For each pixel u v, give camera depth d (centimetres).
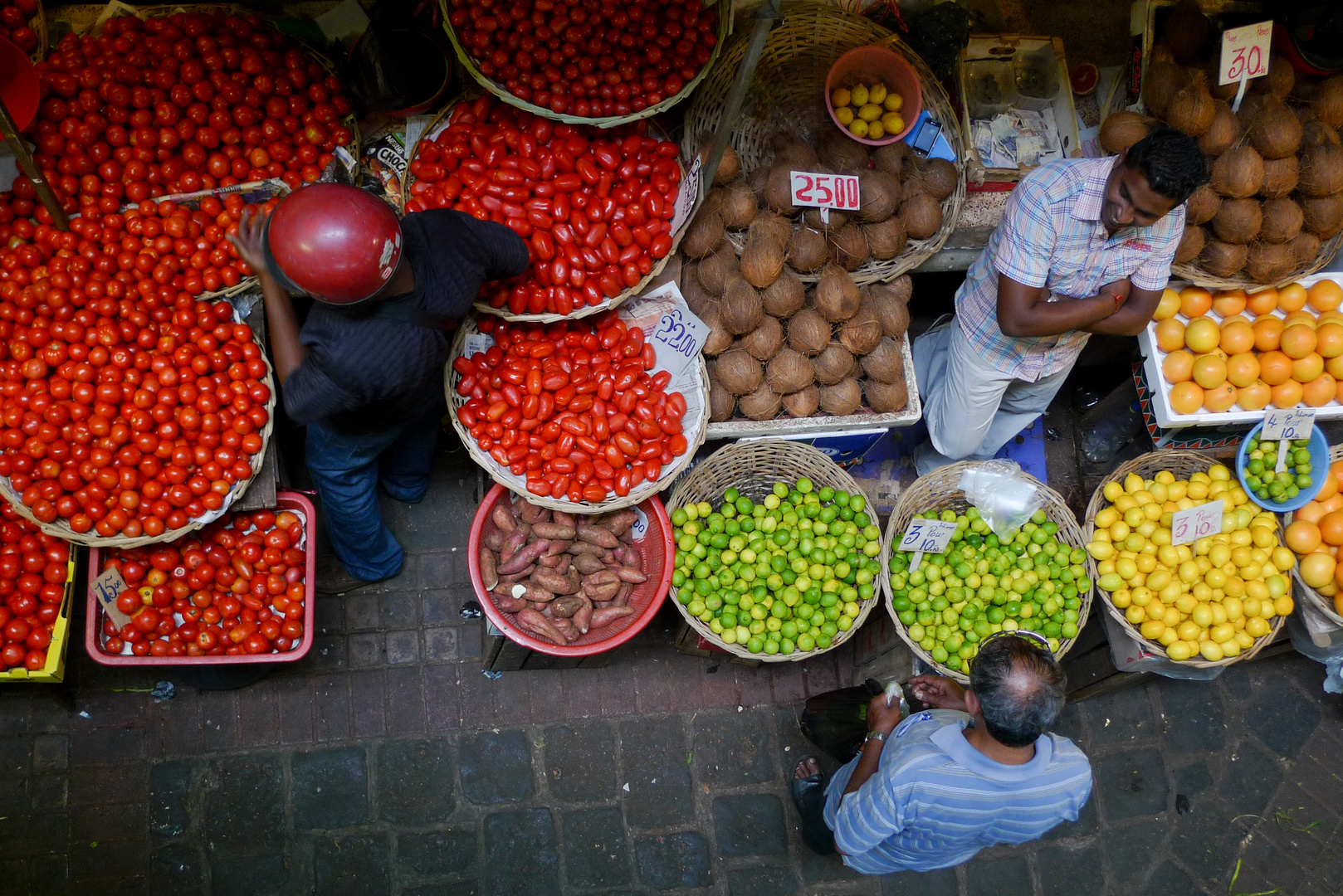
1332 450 387
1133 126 368
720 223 356
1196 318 385
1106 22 437
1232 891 405
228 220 333
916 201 367
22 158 299
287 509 350
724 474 370
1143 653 365
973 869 395
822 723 364
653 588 345
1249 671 438
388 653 394
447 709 391
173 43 338
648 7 326
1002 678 247
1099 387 460
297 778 374
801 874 386
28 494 308
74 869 353
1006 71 412
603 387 332
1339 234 383
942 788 264
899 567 364
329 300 247
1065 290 335
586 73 326
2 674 317
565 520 340
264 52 343
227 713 377
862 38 379
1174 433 407
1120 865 403
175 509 320
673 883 380
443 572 407
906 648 375
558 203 324
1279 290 387
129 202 338
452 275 278
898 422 375
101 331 316
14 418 310
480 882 371
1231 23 394
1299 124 352
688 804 391
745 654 352
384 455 381
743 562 358
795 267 358
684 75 332
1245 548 364
